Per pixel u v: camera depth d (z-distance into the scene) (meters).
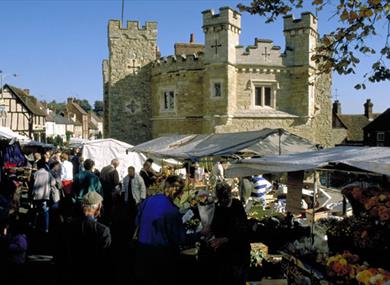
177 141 12.23
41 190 9.48
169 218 4.74
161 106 22.95
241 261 5.14
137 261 4.83
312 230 5.56
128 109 24.02
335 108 43.94
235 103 20.22
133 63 24.12
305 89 20.67
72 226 4.73
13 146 15.30
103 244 4.50
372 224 4.13
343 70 6.70
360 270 3.78
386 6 5.89
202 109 21.30
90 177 9.12
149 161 11.84
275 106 20.75
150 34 24.34
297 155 6.04
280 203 12.59
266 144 8.99
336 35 6.59
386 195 4.43
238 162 6.54
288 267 5.12
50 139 47.91
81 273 4.46
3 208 6.55
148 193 10.38
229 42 19.72
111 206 10.62
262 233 6.33
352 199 5.14
